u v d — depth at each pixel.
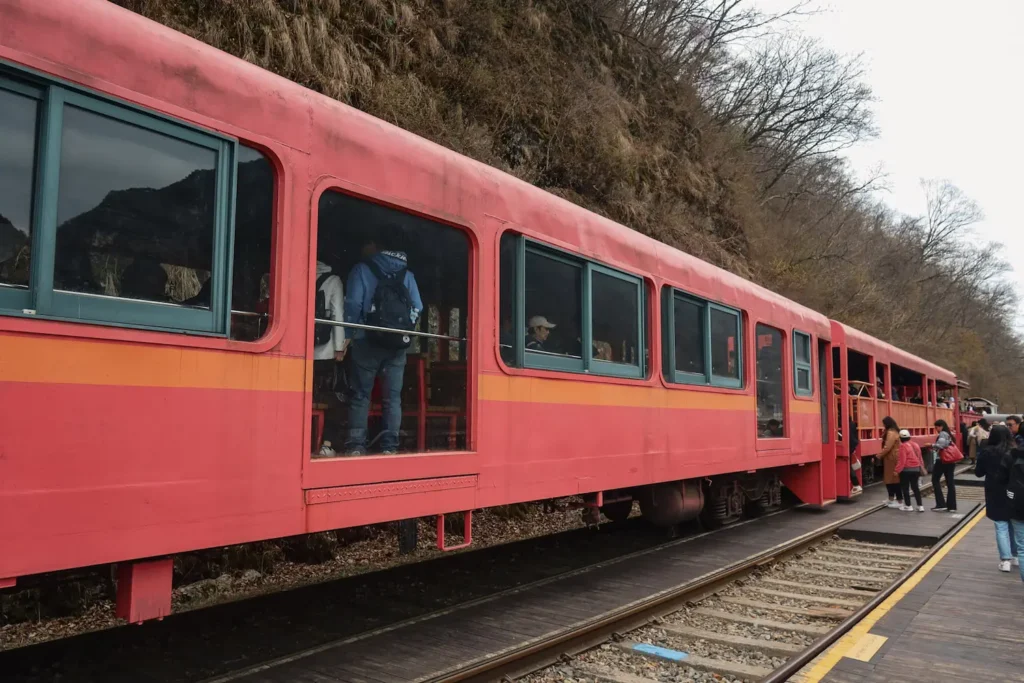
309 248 3.65
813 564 7.66
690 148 19.64
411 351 4.34
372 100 9.89
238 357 3.28
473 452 4.64
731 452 8.16
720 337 8.18
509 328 5.10
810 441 10.67
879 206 44.03
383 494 3.98
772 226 24.38
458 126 11.27
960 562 7.42
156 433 2.95
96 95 2.86
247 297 3.41
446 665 4.20
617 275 6.36
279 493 3.43
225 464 3.20
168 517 2.96
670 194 17.31
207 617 4.90
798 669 4.30
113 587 5.97
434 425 4.46
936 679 4.05
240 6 8.55
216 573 6.50
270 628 4.86
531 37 13.76
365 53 10.30
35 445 2.58
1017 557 6.40
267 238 3.52
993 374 55.00
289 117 3.62
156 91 3.07
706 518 9.17
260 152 3.53
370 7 10.61
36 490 2.57
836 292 28.03
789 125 26.56
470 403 4.68
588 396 5.81
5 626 5.30
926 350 42.62
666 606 5.54
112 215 2.90
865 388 14.41
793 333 10.31
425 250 4.47
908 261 44.28
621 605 5.61
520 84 12.93
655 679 4.27
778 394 9.80
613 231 6.34
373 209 4.13
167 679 3.92
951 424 22.73
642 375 6.61
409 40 11.24
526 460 5.10
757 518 10.33
